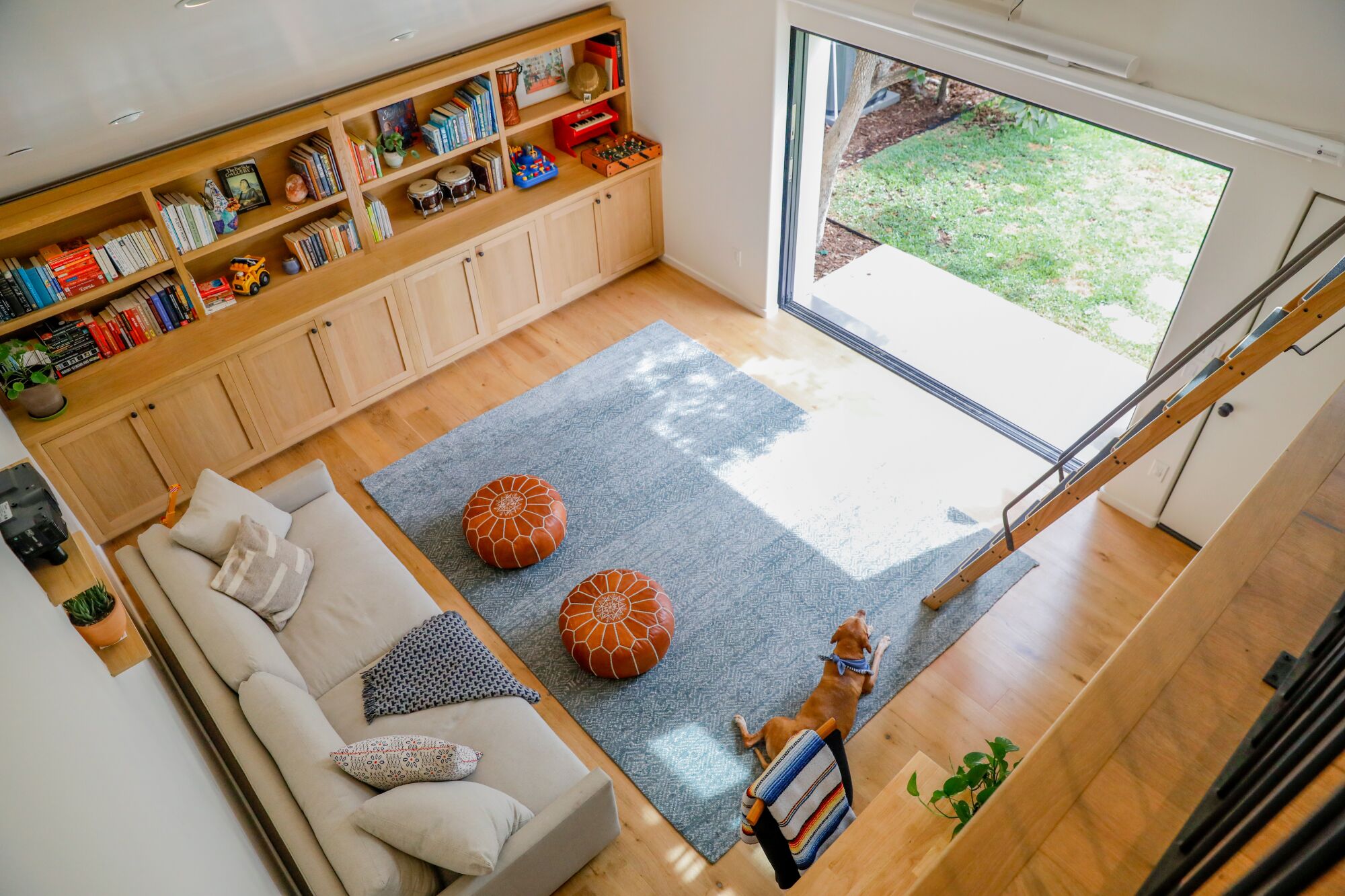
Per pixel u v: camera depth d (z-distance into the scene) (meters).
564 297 6.83
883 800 3.31
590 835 3.54
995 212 7.72
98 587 2.80
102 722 1.98
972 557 4.51
